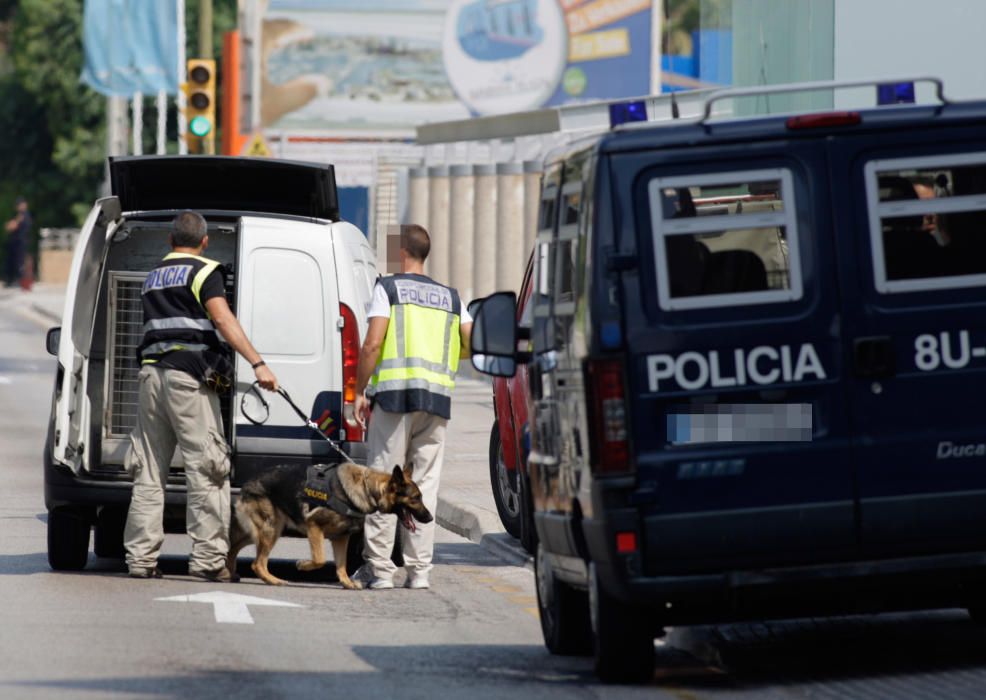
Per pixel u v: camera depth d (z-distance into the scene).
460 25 156.12
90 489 40.12
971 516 26.44
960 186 26.67
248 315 40.34
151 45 119.81
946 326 26.50
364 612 36.19
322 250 40.75
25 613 34.19
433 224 110.06
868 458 26.28
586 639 30.78
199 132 96.81
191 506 39.69
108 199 40.47
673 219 26.30
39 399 91.69
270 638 32.31
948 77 59.62
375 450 39.44
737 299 26.30
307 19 156.50
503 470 47.72
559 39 153.50
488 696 27.16
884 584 26.41
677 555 26.03
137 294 42.16
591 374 26.17
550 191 30.17
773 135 26.44
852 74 61.72
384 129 157.38
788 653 30.86
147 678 27.81
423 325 39.38
